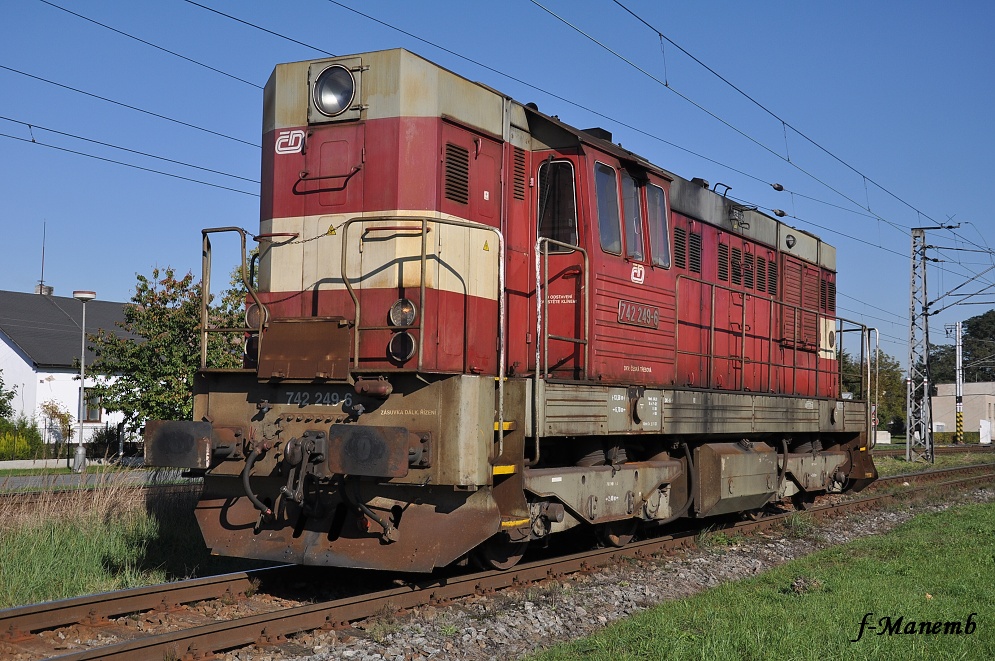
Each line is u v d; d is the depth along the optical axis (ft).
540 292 29.78
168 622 22.74
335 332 25.70
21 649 19.99
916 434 113.70
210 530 27.37
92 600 22.43
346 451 23.89
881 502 54.80
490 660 20.90
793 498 51.72
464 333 28.02
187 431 26.22
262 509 25.55
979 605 26.89
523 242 31.24
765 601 26.63
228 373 27.35
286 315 28.07
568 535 38.24
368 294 26.91
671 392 35.12
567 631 23.71
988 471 86.02
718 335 42.27
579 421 29.14
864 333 56.70
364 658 20.16
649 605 26.78
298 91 28.50
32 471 77.20
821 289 56.49
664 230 36.42
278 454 26.20
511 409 26.32
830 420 51.08
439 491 25.13
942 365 289.94
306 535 25.88
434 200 27.07
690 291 39.75
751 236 47.14
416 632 21.98
